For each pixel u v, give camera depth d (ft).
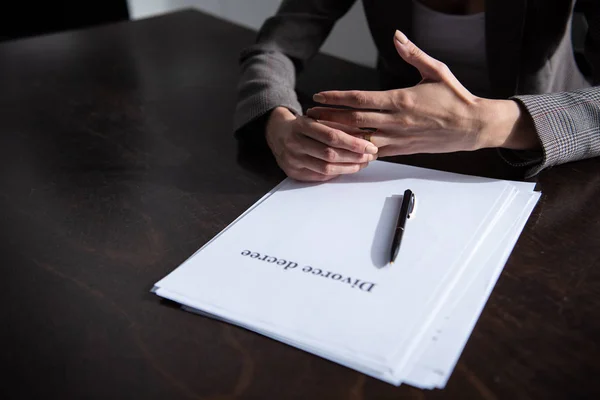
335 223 2.27
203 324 1.85
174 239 2.29
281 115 2.89
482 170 2.64
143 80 3.95
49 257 2.23
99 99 3.70
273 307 1.86
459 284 1.92
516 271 2.01
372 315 1.79
